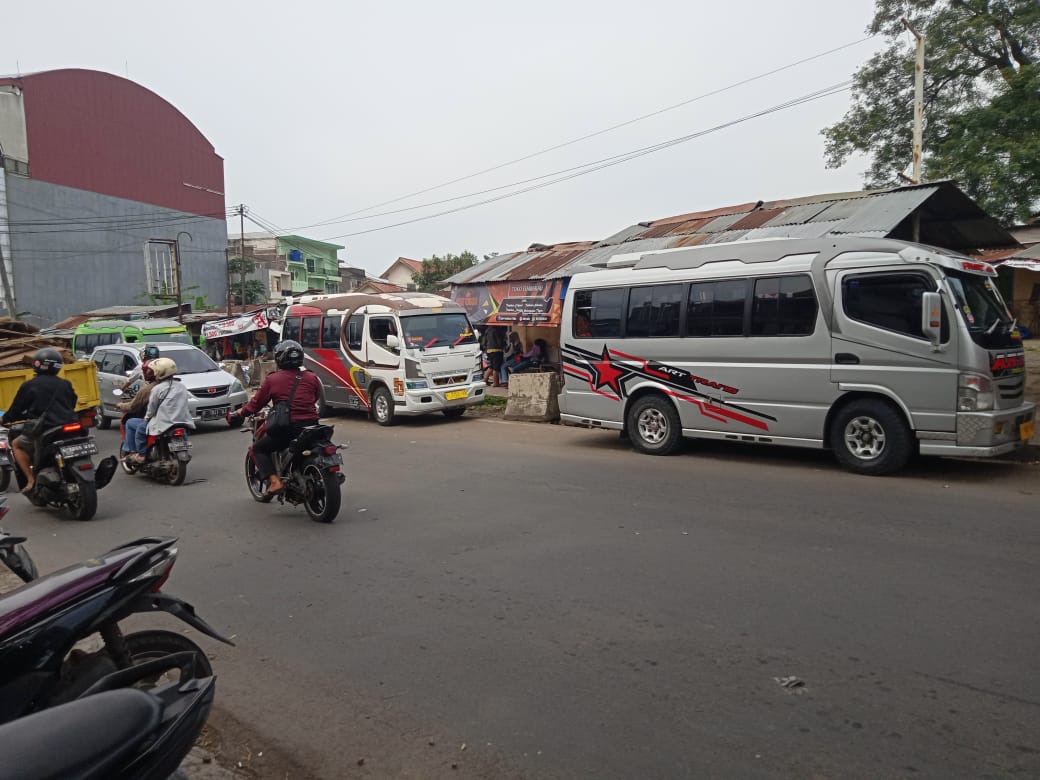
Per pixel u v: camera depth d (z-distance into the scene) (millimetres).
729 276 9328
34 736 1672
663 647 4125
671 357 9859
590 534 6371
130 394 12680
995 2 17734
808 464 9039
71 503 7980
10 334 14016
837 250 8539
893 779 2869
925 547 5633
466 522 6977
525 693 3705
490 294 18344
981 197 16484
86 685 2979
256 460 7602
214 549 6551
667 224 16797
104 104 38750
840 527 6246
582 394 11023
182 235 43156
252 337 32344
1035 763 2934
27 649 2729
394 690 3828
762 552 5660
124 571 2955
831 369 8453
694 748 3146
